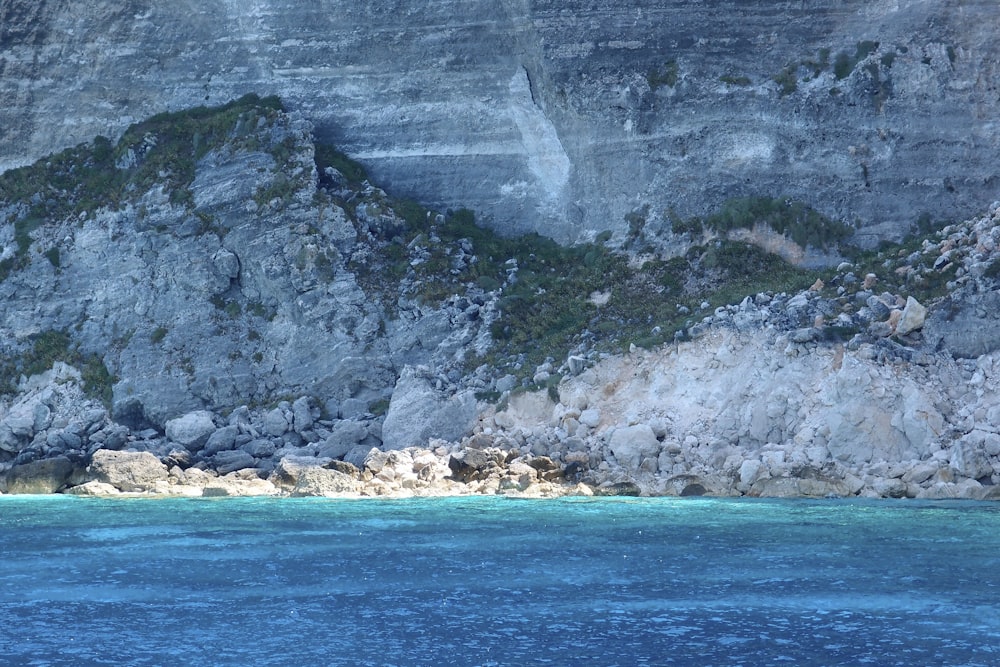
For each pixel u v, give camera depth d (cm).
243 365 6231
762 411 5038
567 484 5050
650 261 6328
